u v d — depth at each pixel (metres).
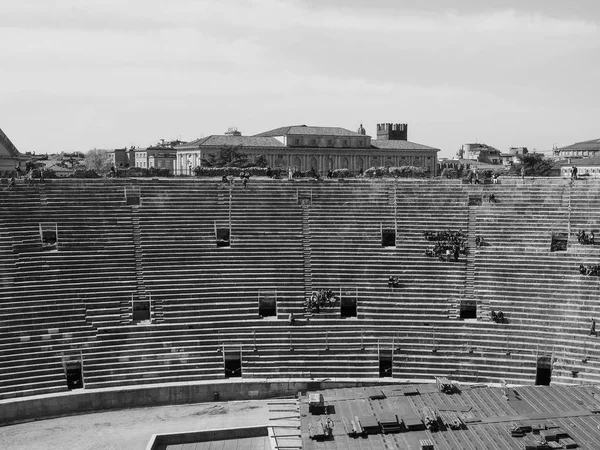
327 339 60.28
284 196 72.69
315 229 69.69
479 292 63.81
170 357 57.78
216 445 48.16
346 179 76.31
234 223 69.19
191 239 66.94
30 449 47.34
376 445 42.50
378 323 61.72
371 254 67.50
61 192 67.75
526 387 51.72
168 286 62.69
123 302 60.56
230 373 58.12
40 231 63.94
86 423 51.94
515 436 43.09
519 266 65.19
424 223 70.44
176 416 53.22
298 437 47.81
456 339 60.25
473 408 47.66
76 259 62.88
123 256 64.12
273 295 63.62
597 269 63.09
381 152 143.38
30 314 57.50
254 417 52.69
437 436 43.34
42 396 52.94
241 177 79.94
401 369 58.38
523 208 70.31
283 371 58.00
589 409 46.97
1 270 59.84
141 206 69.06
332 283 64.81
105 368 56.12
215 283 63.66
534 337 59.56
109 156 174.38
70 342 57.12
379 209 71.94
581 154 174.00
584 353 57.28
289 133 136.75
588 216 68.06
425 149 146.62
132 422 52.09
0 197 65.44
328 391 51.94
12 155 85.50
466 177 87.12
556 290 62.56
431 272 65.81
